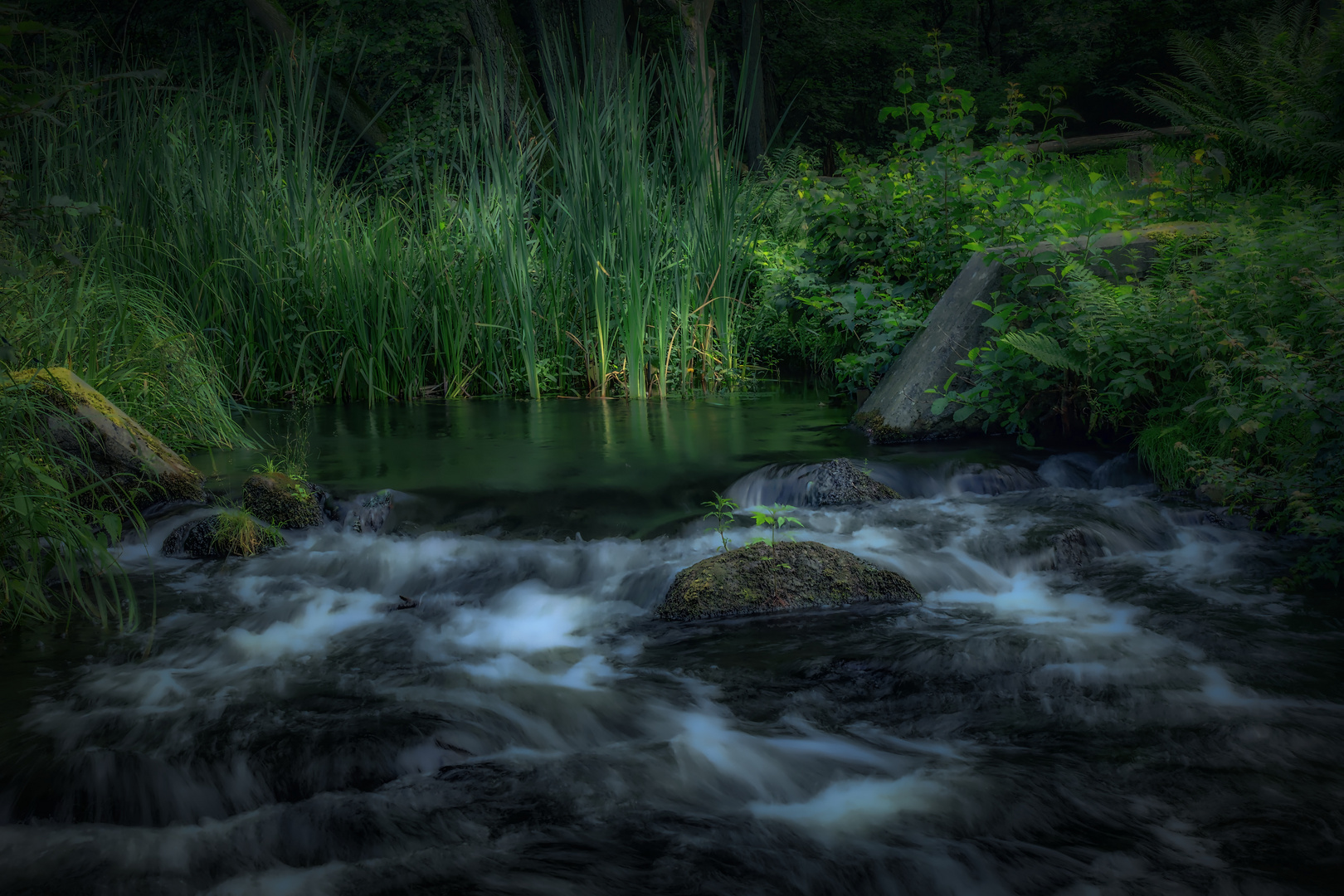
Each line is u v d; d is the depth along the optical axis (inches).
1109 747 116.7
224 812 106.3
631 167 319.0
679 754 117.7
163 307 270.2
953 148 306.7
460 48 547.2
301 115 329.1
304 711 125.1
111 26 522.6
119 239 292.0
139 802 106.6
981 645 144.2
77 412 187.5
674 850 99.6
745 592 159.3
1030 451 238.5
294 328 319.9
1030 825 102.4
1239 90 323.6
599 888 93.4
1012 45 1003.3
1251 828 100.7
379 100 561.9
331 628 154.7
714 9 828.0
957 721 124.2
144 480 193.2
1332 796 105.9
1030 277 247.1
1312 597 160.4
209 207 309.9
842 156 333.4
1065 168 419.8
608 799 109.0
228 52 526.3
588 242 325.4
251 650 144.8
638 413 291.4
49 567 155.0
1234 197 267.7
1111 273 245.1
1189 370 221.3
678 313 329.1
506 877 95.0
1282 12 324.5
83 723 120.6
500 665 141.6
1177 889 92.0
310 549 185.8
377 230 329.7
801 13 804.0
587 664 141.9
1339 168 287.6
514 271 323.3
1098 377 229.1
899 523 194.9
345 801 108.0
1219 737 118.2
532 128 516.7
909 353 267.0
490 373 333.1
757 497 210.7
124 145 309.1
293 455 236.5
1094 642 145.2
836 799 108.2
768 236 387.2
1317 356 190.7
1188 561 180.2
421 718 123.4
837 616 157.2
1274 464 197.8
